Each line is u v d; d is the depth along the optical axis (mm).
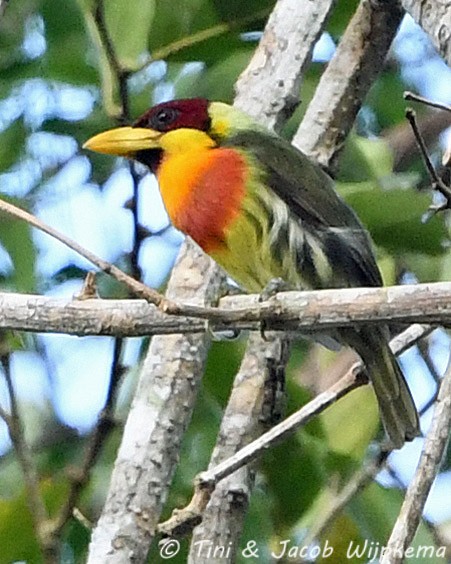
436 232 10000
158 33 10672
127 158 10039
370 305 6992
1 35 11703
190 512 7934
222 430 8898
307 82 11672
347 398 9820
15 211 6969
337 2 10414
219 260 9578
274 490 9633
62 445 11266
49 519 9211
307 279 9594
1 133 11812
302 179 9594
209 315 6957
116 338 8484
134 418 8656
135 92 11648
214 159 9609
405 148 12914
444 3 7500
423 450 7562
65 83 11719
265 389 8953
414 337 8992
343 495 9188
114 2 9656
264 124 9805
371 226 10031
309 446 9625
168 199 9688
